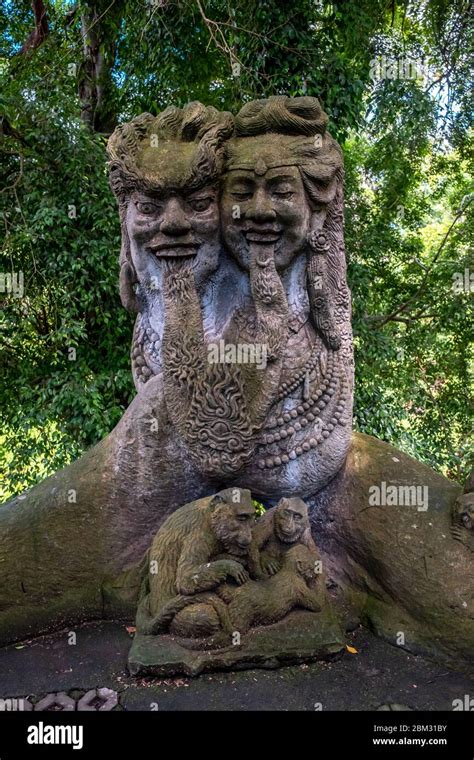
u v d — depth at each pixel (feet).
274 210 6.40
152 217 6.58
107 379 17.78
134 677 5.65
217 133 6.47
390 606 6.66
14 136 17.98
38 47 19.11
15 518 7.15
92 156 17.11
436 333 20.48
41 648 6.45
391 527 6.87
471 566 6.41
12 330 18.29
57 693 5.61
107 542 7.07
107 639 6.49
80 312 18.47
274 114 6.55
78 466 7.44
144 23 18.07
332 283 6.97
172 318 6.59
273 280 6.55
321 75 17.02
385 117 19.01
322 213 6.75
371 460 7.33
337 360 7.09
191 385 6.55
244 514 5.91
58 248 17.20
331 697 5.43
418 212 21.36
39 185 17.43
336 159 6.68
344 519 7.16
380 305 21.52
